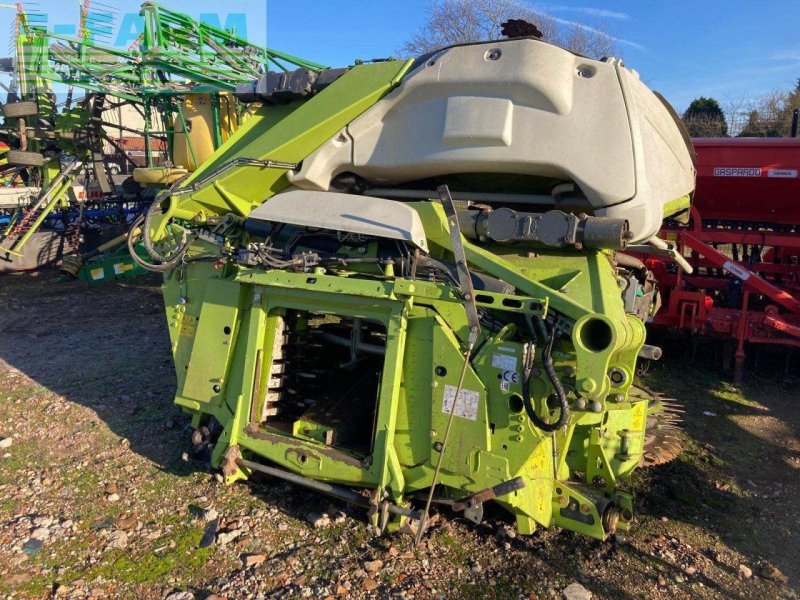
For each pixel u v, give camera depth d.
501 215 3.30
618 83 3.21
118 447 4.48
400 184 4.01
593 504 3.14
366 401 3.88
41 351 6.90
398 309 3.26
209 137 8.49
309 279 3.46
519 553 3.38
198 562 3.23
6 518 3.56
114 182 13.30
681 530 3.76
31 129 11.41
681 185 4.15
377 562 3.21
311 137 3.89
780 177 6.71
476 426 3.06
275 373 3.86
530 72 3.25
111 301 9.55
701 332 6.82
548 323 2.98
